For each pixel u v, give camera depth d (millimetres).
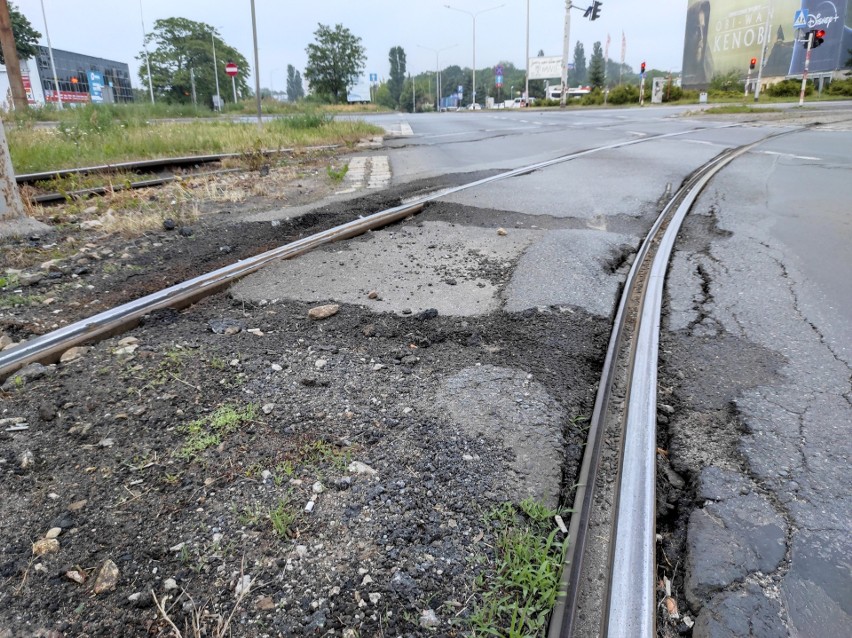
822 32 28234
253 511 2018
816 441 2469
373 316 3734
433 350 3299
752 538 1985
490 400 2717
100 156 10750
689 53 73688
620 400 2814
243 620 1641
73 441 2383
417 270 4613
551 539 1881
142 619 1641
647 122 20594
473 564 1828
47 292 4113
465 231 5746
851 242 5230
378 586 1744
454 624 1643
